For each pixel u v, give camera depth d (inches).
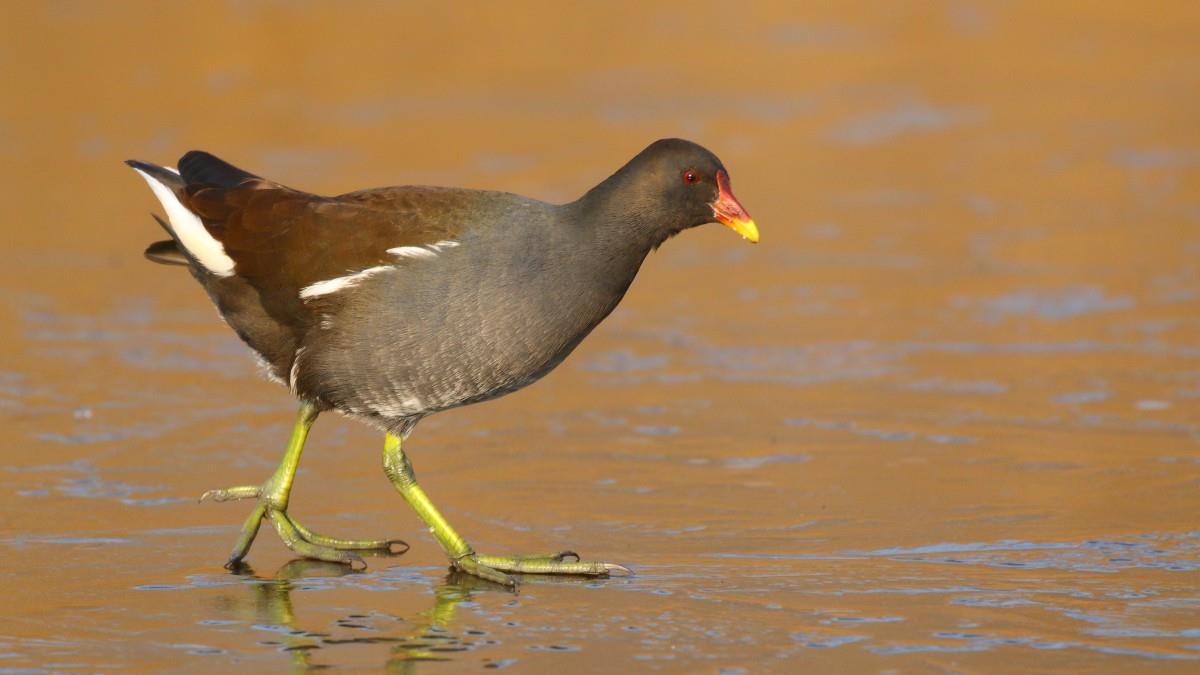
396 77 982.4
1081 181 799.7
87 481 433.7
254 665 307.0
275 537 399.2
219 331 597.0
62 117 879.1
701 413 505.0
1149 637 321.1
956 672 302.8
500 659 310.5
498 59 1033.5
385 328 363.3
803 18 1157.7
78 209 740.7
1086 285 642.2
